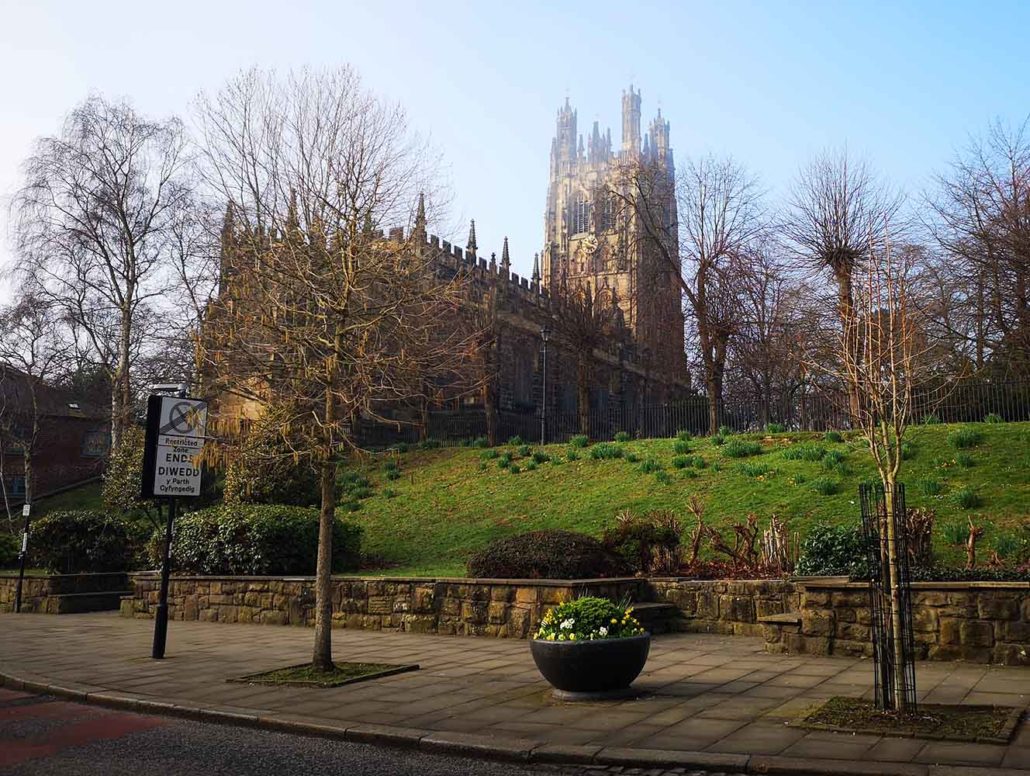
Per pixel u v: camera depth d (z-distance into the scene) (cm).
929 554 1322
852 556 1416
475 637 1539
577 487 2631
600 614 962
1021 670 1038
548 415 4841
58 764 727
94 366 4194
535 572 1578
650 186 4759
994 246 3350
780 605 1441
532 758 709
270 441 1424
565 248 11731
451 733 786
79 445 4853
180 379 3350
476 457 3338
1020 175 3394
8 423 4297
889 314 905
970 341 3553
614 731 772
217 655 1370
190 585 2011
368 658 1291
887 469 812
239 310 1261
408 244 1264
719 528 2014
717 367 4084
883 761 626
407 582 1666
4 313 3862
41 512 4088
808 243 3697
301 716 881
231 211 1362
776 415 3672
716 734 744
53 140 3822
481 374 1889
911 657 792
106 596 2389
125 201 3922
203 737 837
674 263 4403
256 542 1991
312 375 1163
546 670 944
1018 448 2166
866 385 857
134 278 3888
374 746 787
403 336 1199
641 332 6694
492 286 5328
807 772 620
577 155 15900
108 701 1022
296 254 1198
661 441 3100
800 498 2083
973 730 696
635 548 1736
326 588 1164
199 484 1424
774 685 981
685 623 1526
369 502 2883
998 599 1105
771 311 4100
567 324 4962
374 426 4434
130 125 3931
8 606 2414
